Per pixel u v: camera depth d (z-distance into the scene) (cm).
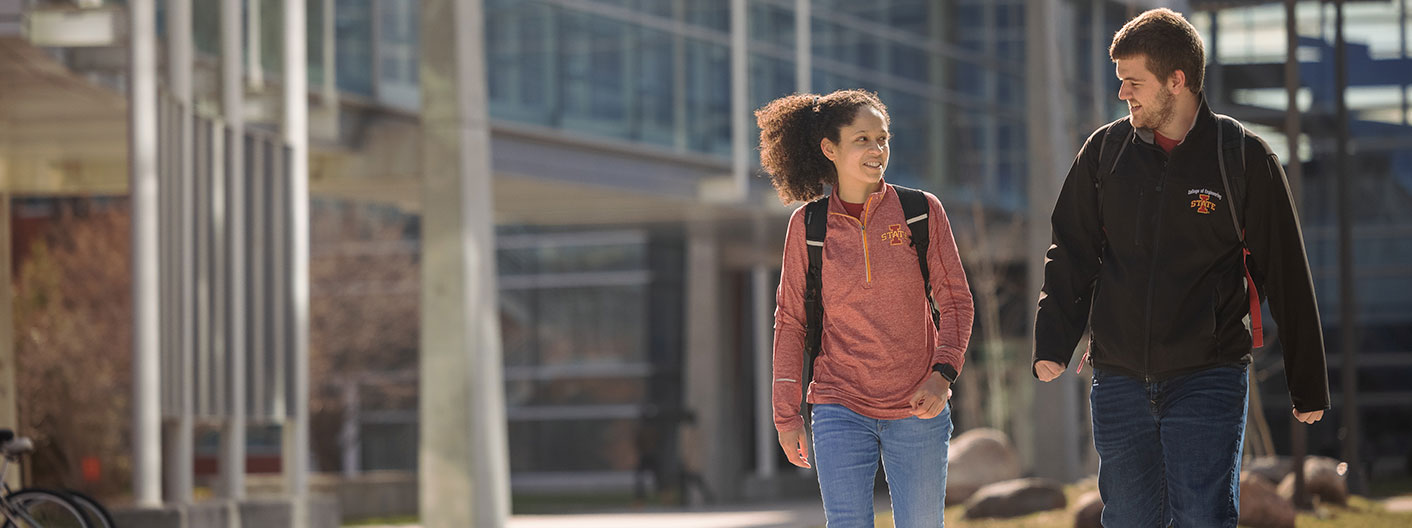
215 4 1427
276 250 1528
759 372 3475
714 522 1922
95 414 1948
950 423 484
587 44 2122
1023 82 2956
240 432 1411
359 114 1875
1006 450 1806
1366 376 3903
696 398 3078
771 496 3284
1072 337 464
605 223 2583
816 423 484
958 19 2852
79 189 1866
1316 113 3872
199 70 1435
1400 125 3922
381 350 3322
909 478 480
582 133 2098
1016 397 3244
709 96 2303
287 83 1566
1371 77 3925
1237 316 447
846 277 476
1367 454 3872
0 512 978
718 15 2323
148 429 1203
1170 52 441
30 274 2081
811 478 3512
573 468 3722
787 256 491
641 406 3691
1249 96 3556
